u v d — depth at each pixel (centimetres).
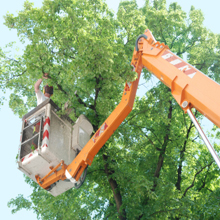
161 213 1238
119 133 1268
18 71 1338
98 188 1376
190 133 1823
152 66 755
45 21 1104
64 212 1414
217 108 594
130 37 1407
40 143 872
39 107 927
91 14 1272
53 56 1091
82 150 889
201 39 1859
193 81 652
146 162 1548
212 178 1709
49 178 889
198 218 1203
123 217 1244
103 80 1088
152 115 1402
